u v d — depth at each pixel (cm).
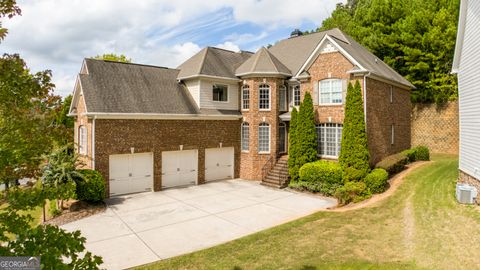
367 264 851
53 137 444
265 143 2272
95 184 1593
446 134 2933
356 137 1725
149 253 1039
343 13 4469
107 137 1748
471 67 1348
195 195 1842
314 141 2009
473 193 1183
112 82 1909
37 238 408
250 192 1912
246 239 1119
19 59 412
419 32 3097
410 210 1255
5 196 423
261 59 2316
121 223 1355
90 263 429
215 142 2223
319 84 2052
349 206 1498
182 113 2023
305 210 1512
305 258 926
